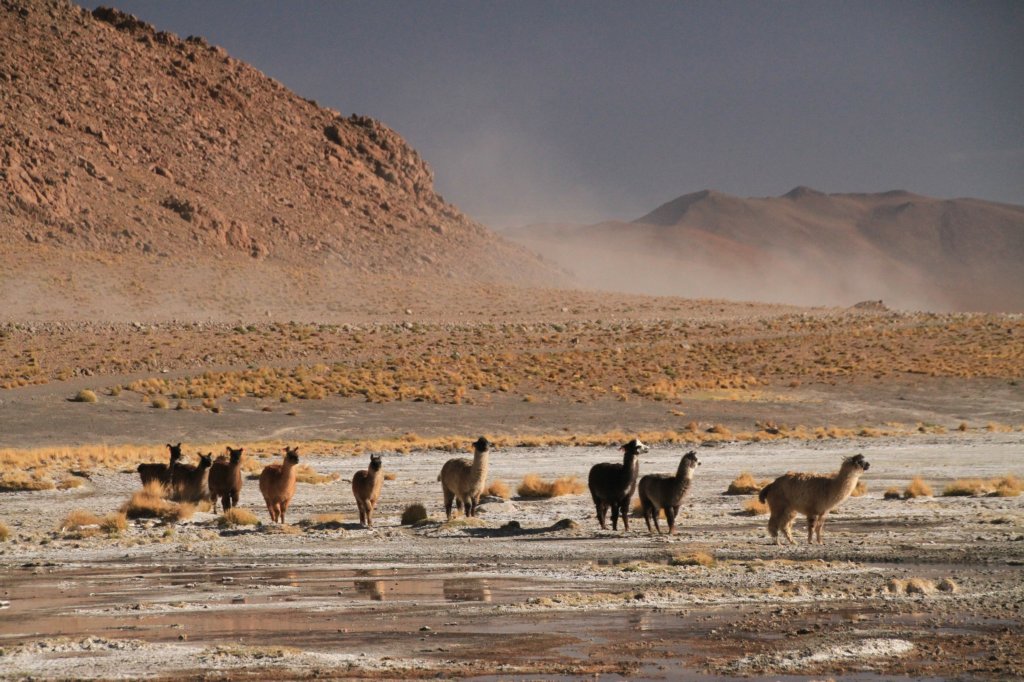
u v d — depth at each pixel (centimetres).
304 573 4728
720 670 2892
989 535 5247
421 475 10694
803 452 13050
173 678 2922
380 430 17550
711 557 4653
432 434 17500
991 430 17075
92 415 17662
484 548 5366
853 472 5006
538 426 18300
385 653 3152
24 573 4916
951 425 18225
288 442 16275
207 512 7462
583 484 9062
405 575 4597
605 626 3434
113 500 8825
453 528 6144
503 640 3278
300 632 3453
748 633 3288
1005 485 7675
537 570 4622
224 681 2881
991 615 3456
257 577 4631
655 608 3691
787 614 3544
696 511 6875
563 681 2828
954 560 4569
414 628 3475
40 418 17288
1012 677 2748
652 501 5762
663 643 3195
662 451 13625
